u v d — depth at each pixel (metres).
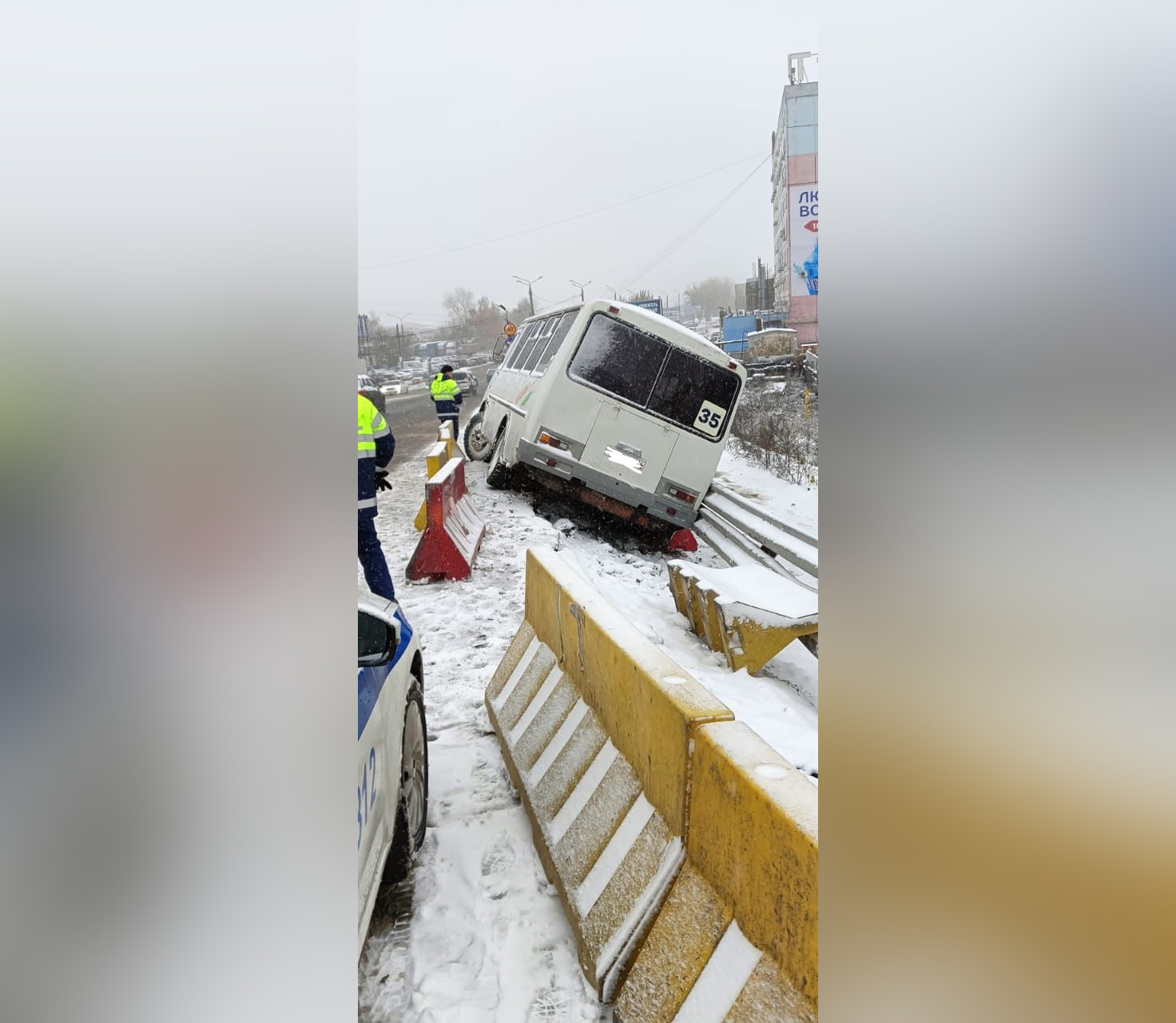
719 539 11.27
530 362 12.13
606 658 3.09
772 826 1.83
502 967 2.62
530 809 3.34
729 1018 1.85
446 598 6.89
